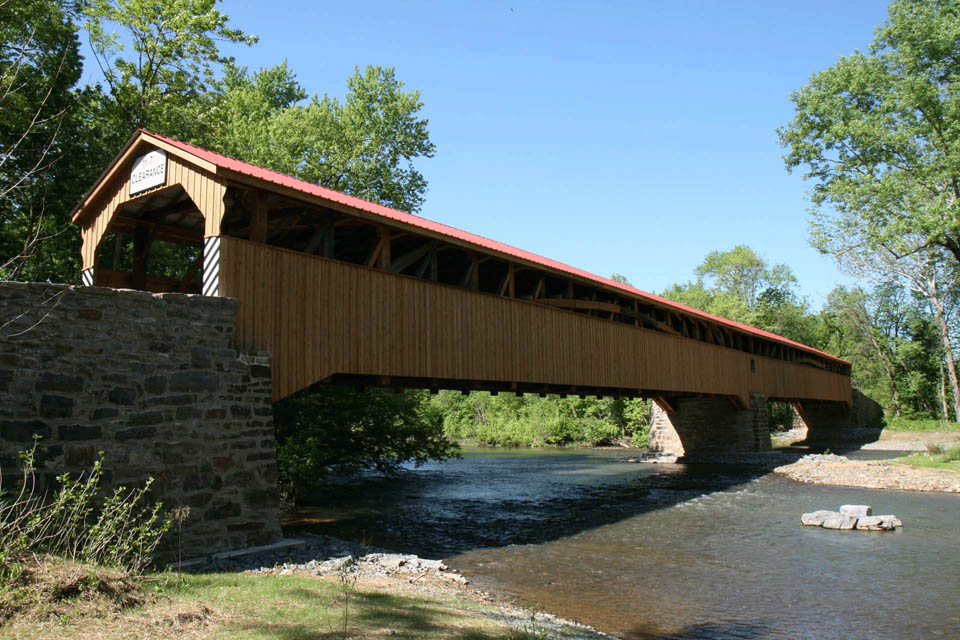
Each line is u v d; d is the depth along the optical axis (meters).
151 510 7.66
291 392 9.80
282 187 9.70
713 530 12.73
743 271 60.38
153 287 13.41
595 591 8.35
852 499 16.94
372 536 11.77
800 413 42.91
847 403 40.72
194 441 8.23
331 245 10.90
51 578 5.12
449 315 13.12
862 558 10.27
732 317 50.00
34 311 7.23
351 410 17.45
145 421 7.84
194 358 8.43
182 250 21.02
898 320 50.94
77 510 6.52
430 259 12.88
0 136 15.76
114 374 7.68
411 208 30.34
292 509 15.12
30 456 6.20
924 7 24.47
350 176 28.72
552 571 9.37
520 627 6.06
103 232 11.62
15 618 4.57
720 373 25.17
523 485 20.64
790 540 11.72
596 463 29.70
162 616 4.97
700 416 29.70
